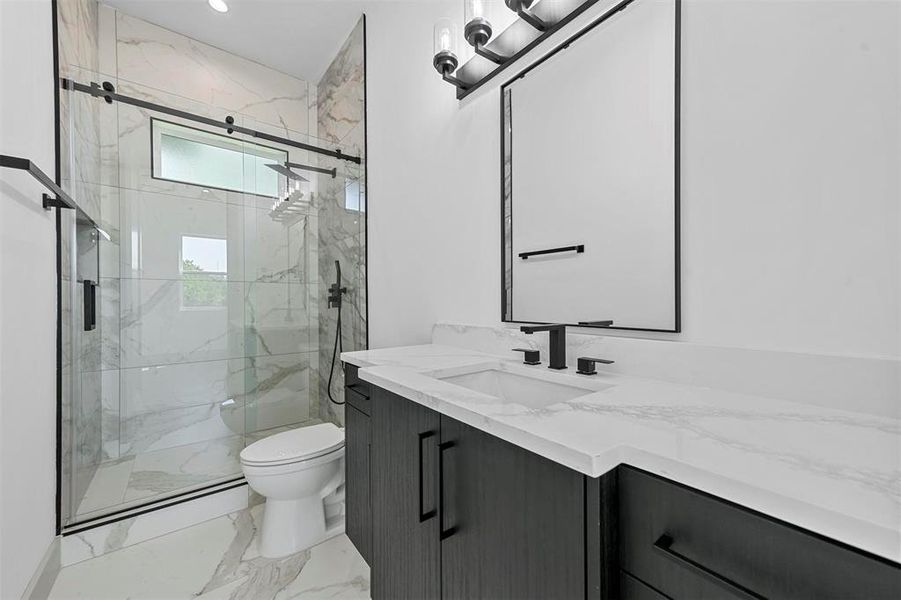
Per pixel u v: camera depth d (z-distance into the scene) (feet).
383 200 6.99
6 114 3.92
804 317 2.46
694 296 2.99
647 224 3.27
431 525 3.11
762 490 1.39
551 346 3.69
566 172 3.90
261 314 8.51
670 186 3.11
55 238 5.15
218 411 7.95
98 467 6.54
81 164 6.18
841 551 1.24
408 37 6.24
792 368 2.47
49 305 4.89
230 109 8.73
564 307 3.94
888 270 2.16
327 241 8.93
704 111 2.91
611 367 3.46
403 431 3.53
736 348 2.72
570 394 3.37
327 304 8.90
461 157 5.20
